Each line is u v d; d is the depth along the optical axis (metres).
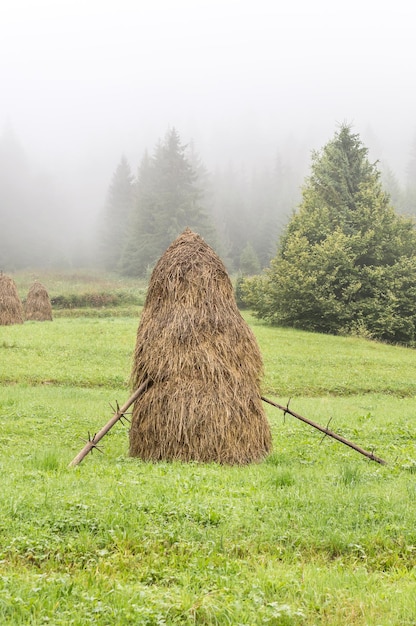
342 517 7.46
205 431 10.63
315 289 47.06
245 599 5.34
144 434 10.87
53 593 5.27
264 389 24.03
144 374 11.17
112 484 8.34
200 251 11.82
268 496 8.16
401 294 47.31
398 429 14.75
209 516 7.15
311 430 14.55
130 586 5.50
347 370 29.06
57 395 19.48
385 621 5.03
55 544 6.38
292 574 5.87
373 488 8.84
